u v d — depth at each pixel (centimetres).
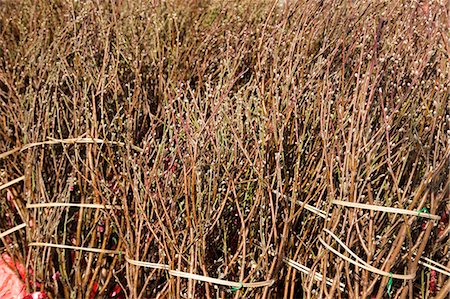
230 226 173
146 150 174
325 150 155
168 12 307
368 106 147
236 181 165
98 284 179
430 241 154
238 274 163
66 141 181
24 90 239
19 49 270
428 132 159
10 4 336
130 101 210
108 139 196
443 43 179
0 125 223
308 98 188
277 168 152
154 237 164
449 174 139
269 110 176
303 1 254
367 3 231
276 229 163
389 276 140
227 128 178
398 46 190
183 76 251
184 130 175
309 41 219
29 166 188
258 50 228
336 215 151
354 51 207
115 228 175
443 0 203
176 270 153
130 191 181
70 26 246
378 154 160
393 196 152
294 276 160
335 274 154
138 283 169
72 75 219
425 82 182
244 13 310
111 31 256
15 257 192
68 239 188
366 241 150
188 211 152
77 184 190
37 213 185
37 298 177
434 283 163
